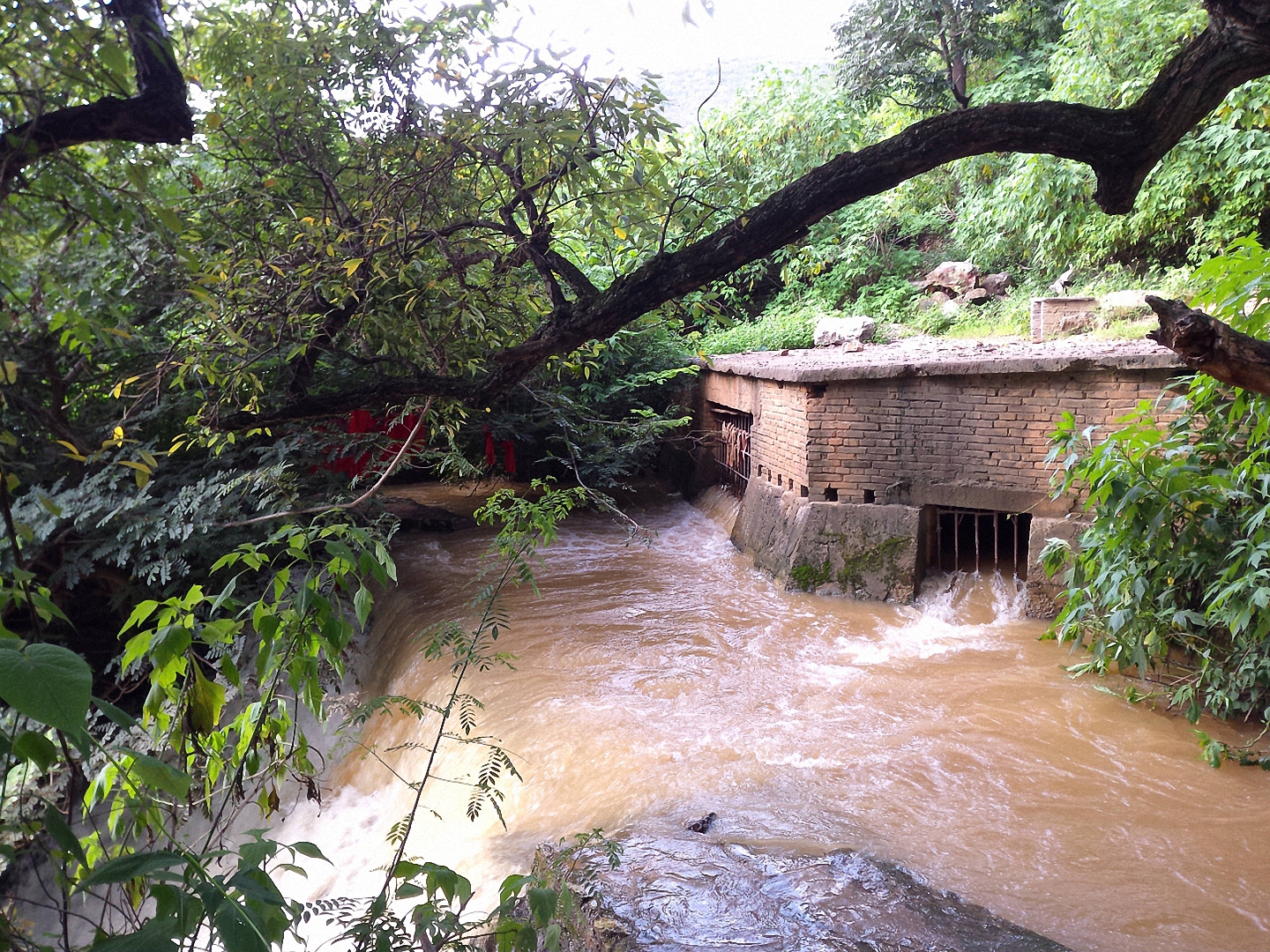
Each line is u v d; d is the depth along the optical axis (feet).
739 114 63.05
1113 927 14.53
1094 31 47.32
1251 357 11.37
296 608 7.94
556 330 13.39
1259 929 14.47
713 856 16.42
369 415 29.96
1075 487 29.55
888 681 25.68
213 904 4.22
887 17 60.13
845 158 11.11
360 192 18.10
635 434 40.78
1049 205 48.24
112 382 22.54
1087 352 31.17
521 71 14.17
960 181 60.44
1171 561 21.59
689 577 36.65
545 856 16.89
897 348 45.57
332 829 25.35
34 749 4.49
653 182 15.08
